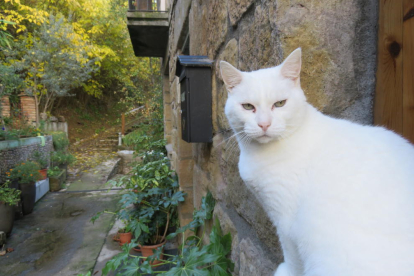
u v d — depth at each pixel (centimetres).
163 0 383
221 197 148
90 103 1567
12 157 507
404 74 71
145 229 267
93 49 1080
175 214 318
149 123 787
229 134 130
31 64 948
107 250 315
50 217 432
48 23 964
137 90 1135
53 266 284
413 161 55
